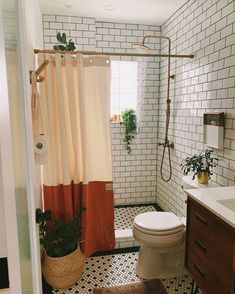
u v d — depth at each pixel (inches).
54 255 72.3
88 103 81.7
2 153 20.9
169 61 105.7
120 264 84.6
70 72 77.0
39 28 94.7
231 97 70.9
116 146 126.0
